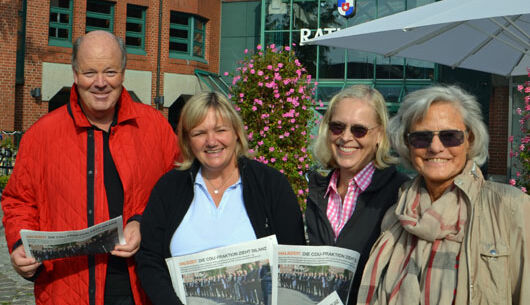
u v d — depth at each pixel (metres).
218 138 2.65
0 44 17.38
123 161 2.89
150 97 20.25
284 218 2.71
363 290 2.30
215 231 2.69
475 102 2.29
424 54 6.36
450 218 2.15
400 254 2.28
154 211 2.74
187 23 21.12
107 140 2.90
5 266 6.96
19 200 2.87
